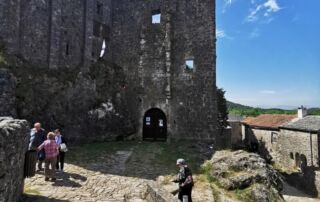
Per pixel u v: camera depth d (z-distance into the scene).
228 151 17.36
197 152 17.38
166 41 21.33
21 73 15.87
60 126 17.14
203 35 20.88
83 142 18.42
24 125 7.45
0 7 15.83
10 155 5.99
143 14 22.22
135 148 17.73
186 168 8.41
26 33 16.97
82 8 20.41
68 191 8.97
